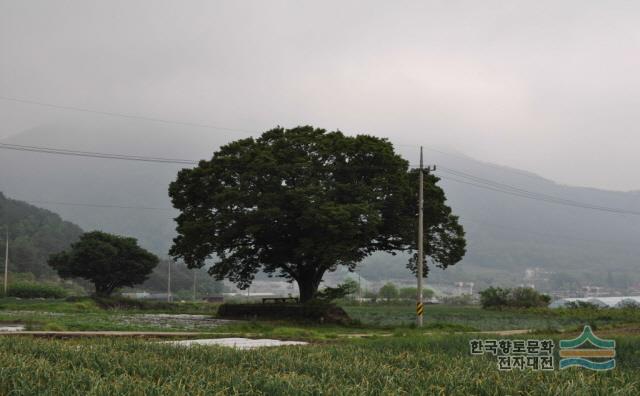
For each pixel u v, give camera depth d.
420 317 48.06
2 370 13.66
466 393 12.85
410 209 57.53
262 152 53.88
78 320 43.84
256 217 51.62
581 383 13.30
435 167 50.66
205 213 55.88
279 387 12.73
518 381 13.66
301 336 35.38
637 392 13.22
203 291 195.12
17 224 190.88
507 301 90.75
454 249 59.69
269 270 60.88
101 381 12.70
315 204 50.53
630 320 64.81
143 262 93.81
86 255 90.19
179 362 15.66
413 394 12.56
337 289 56.25
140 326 39.97
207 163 57.84
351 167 54.88
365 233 52.44
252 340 31.81
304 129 59.53
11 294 101.38
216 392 12.45
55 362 16.20
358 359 17.58
